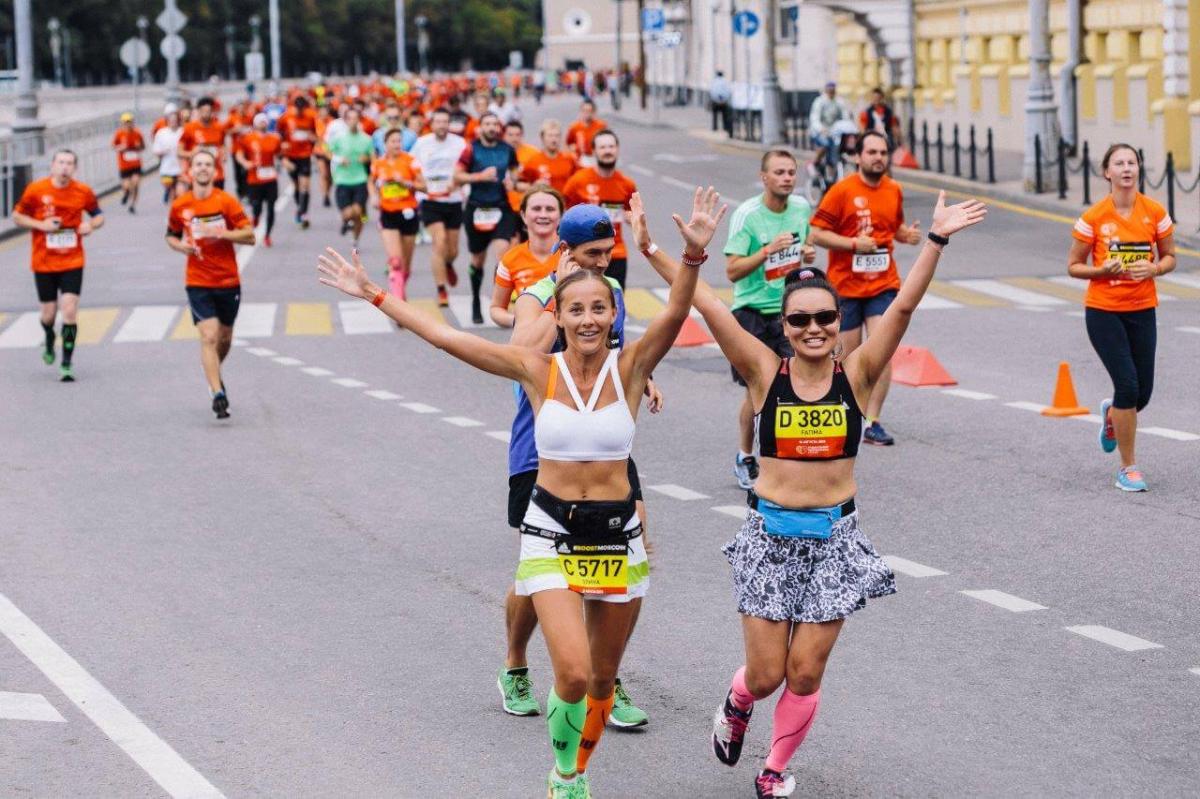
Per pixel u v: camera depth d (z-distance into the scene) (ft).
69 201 82.53
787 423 30.32
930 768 32.24
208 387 80.07
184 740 34.50
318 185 225.76
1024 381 76.69
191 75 640.58
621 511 30.07
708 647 40.19
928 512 53.06
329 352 90.84
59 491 58.80
